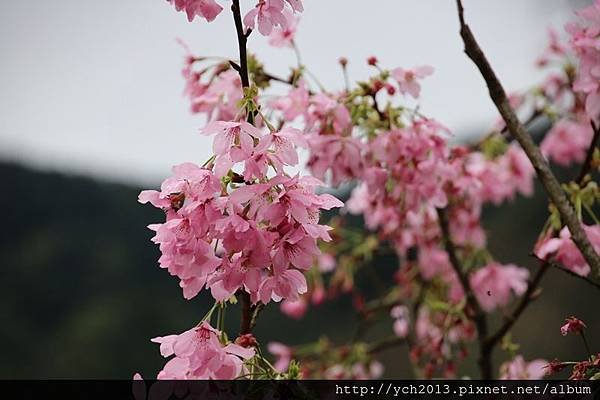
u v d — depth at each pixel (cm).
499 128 441
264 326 826
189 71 314
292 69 320
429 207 392
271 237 204
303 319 827
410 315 474
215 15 229
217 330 221
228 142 210
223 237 201
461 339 432
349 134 316
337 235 475
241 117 236
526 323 673
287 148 211
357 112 321
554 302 681
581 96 400
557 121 434
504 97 266
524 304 364
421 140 319
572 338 648
